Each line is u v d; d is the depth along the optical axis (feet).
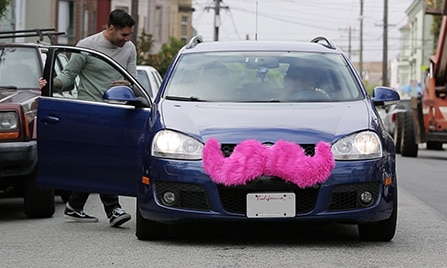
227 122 46.68
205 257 43.78
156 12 362.74
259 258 43.39
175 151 45.70
